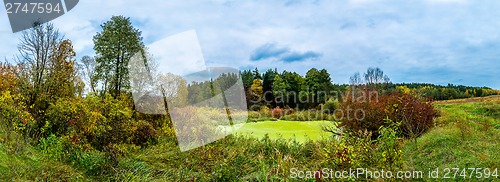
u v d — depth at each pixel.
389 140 6.43
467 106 16.06
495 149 7.26
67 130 10.57
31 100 12.39
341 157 7.13
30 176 7.32
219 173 7.76
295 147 10.45
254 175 7.87
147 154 9.73
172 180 7.89
